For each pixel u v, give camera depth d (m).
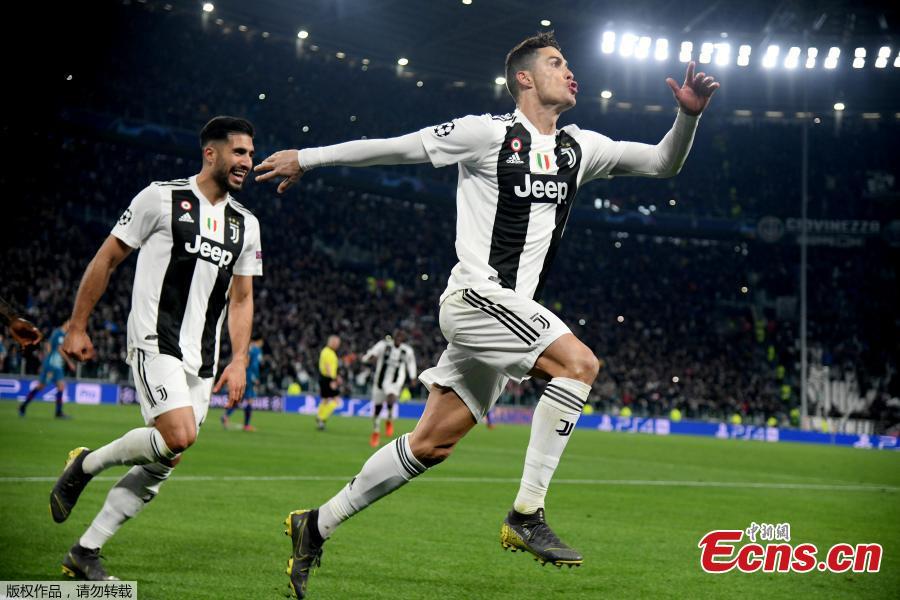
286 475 15.94
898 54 54.34
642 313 67.19
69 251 50.91
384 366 25.67
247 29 61.59
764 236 66.56
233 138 7.60
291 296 56.31
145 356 7.38
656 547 10.28
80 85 55.16
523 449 27.33
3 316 6.63
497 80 66.38
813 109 66.94
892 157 68.69
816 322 67.06
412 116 67.06
